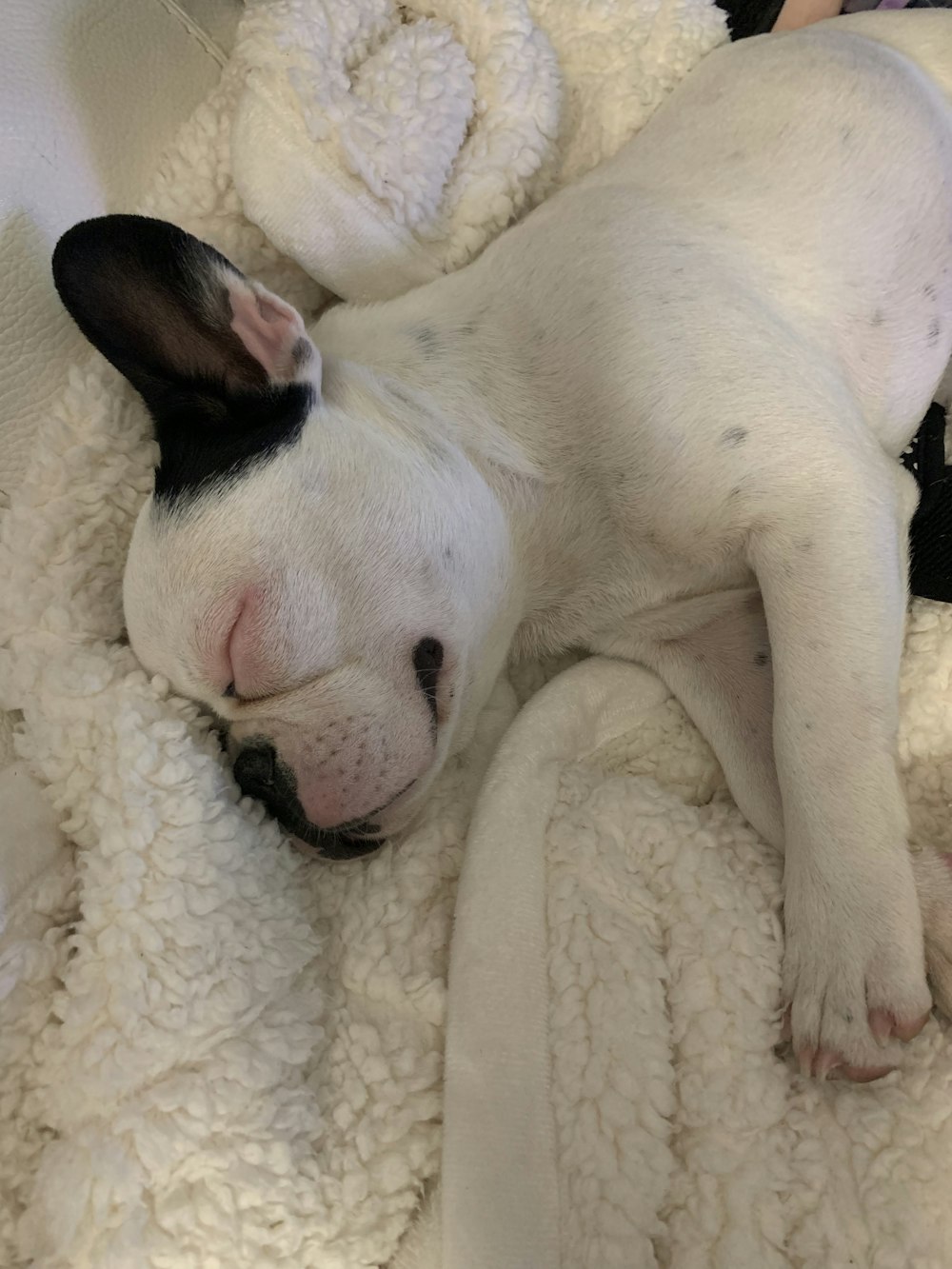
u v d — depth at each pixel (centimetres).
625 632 36
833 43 39
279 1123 27
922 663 34
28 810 30
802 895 28
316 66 36
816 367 32
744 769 33
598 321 31
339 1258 26
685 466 30
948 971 28
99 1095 26
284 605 27
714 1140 27
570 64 42
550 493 32
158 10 38
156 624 28
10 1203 26
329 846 29
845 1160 26
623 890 31
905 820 28
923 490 36
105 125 37
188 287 27
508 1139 26
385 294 39
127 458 33
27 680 31
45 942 29
